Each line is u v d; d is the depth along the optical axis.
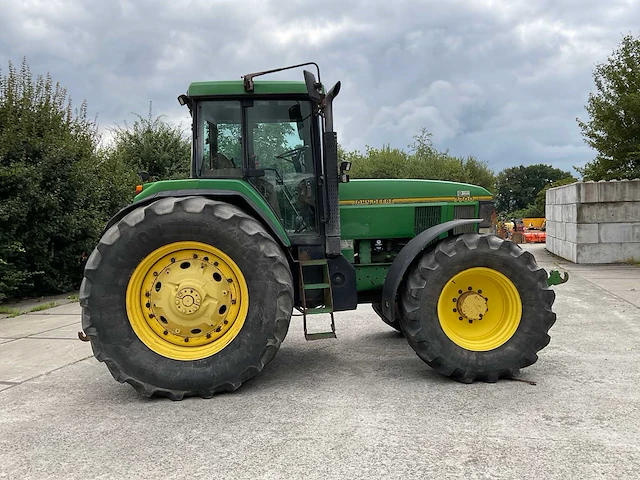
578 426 2.93
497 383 3.75
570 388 3.59
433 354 3.72
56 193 8.98
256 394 3.63
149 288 3.67
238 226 3.63
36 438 2.96
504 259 3.80
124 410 3.39
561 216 13.13
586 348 4.68
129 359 3.52
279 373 4.15
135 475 2.49
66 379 4.16
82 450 2.78
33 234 8.83
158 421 3.17
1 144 8.36
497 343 3.79
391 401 3.41
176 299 3.63
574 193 11.75
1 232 8.24
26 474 2.52
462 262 3.77
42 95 9.88
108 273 3.54
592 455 2.57
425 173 31.30
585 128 14.25
